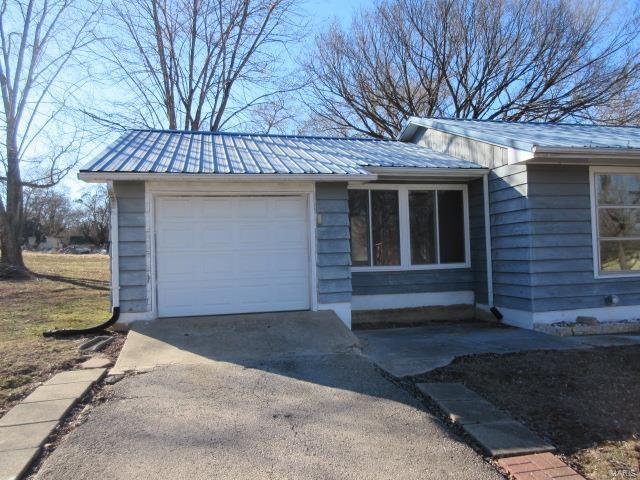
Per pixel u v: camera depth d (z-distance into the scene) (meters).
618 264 8.74
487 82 24.53
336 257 8.18
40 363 5.74
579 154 7.78
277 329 7.12
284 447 3.80
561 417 4.52
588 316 8.45
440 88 25.36
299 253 8.22
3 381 5.11
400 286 9.59
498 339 7.64
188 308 7.83
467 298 9.91
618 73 22.73
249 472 3.42
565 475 3.46
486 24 23.97
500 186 9.00
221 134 11.46
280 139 11.45
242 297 8.02
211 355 6.11
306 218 8.25
